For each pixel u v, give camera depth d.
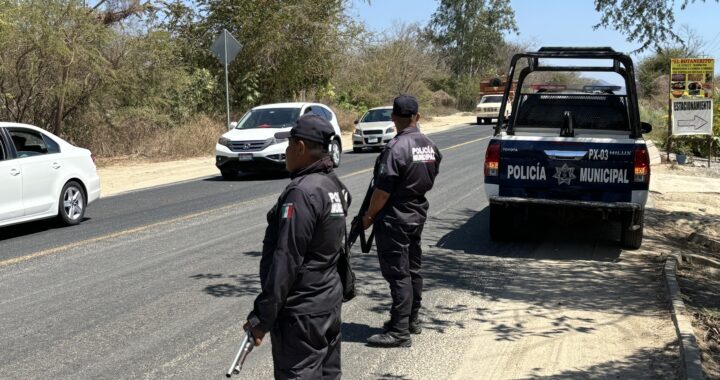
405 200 5.40
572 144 8.39
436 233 9.75
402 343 5.46
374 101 38.88
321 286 3.42
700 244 9.72
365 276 7.57
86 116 19.58
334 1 27.70
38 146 10.11
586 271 7.79
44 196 9.95
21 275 7.49
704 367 4.94
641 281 7.35
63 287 7.02
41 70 17.48
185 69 24.52
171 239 9.30
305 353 3.42
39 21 16.31
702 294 6.89
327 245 3.41
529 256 8.51
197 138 21.48
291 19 26.45
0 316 6.13
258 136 15.79
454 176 15.72
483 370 5.00
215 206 12.00
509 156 8.61
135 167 18.34
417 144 5.41
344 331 5.84
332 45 27.92
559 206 8.48
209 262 8.03
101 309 6.32
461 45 74.81
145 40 19.78
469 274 7.64
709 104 18.38
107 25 19.39
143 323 5.95
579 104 9.91
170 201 12.69
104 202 12.76
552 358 5.21
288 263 3.26
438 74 60.75
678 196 13.84
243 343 3.28
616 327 5.89
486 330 5.85
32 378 4.84
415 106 5.47
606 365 5.06
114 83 19.03
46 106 18.67
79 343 5.49
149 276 7.42
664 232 10.33
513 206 8.73
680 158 19.56
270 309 3.26
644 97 42.09
